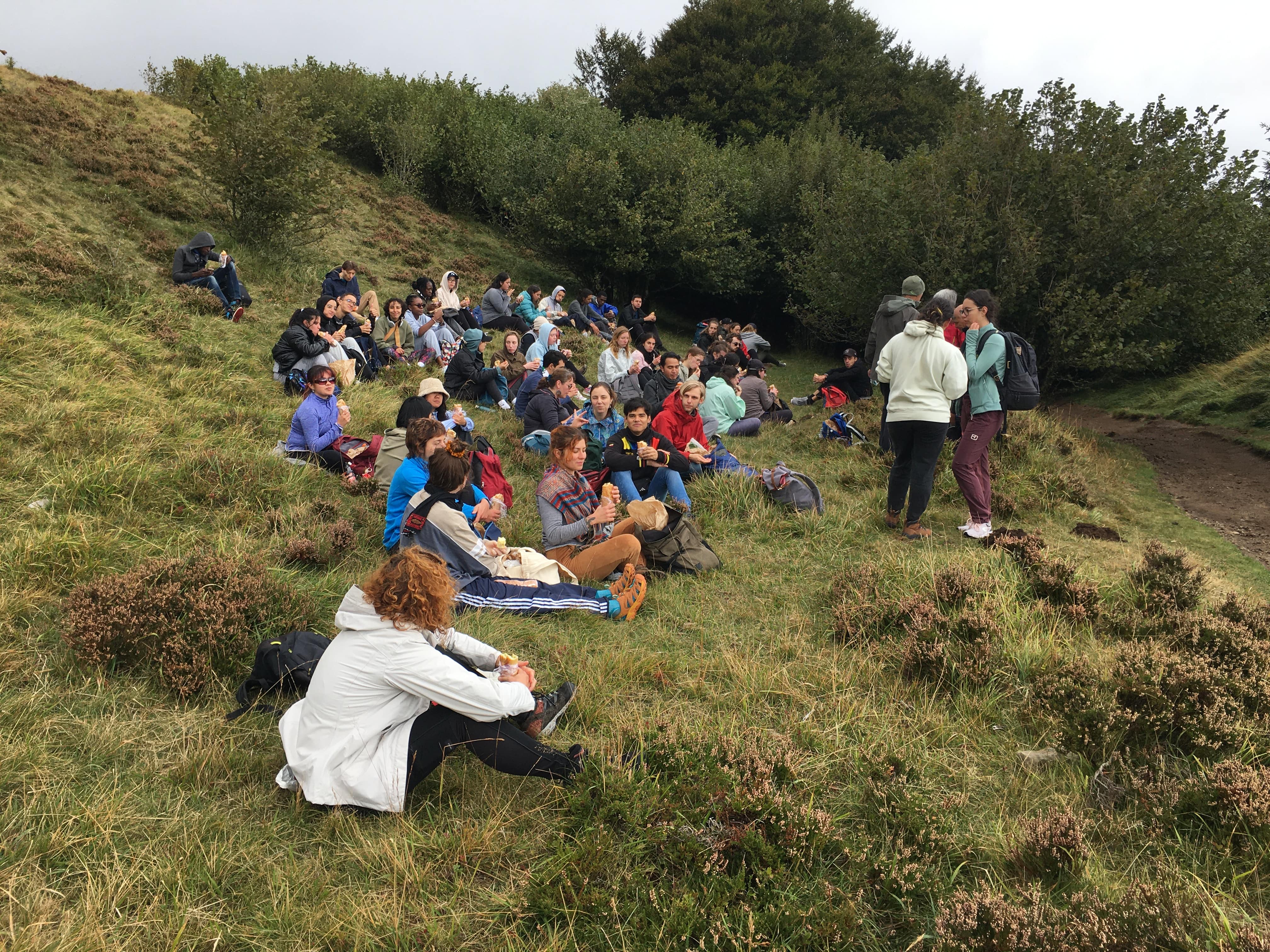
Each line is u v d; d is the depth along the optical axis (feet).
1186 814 10.50
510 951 8.14
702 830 9.75
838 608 15.96
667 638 15.39
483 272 64.08
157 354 27.73
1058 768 11.78
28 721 11.00
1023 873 9.63
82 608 12.87
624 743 11.69
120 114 54.19
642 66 106.73
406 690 9.78
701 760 10.84
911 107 100.94
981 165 39.88
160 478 19.01
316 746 9.81
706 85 100.73
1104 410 42.24
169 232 42.60
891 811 10.41
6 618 13.01
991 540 20.93
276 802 10.17
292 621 14.26
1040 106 38.86
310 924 8.32
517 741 10.32
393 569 9.87
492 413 31.58
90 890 8.39
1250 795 10.12
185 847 9.14
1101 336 36.14
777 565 19.39
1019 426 30.37
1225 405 37.63
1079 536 22.50
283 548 17.38
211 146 45.09
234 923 8.33
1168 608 16.61
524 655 14.33
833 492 25.00
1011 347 20.22
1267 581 20.34
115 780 10.12
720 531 21.31
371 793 9.64
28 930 7.71
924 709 13.12
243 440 22.82
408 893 8.89
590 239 64.80
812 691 13.66
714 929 8.32
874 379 32.78
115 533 16.39
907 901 9.07
